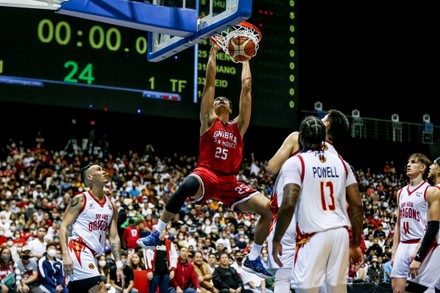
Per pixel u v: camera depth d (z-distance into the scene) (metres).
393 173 26.03
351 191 4.96
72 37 19.16
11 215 14.66
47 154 21.16
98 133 24.89
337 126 5.44
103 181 7.30
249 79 6.43
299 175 4.82
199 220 16.91
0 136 24.55
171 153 26.22
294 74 21.17
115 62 19.48
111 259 12.14
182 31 6.99
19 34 18.69
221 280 12.45
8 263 11.62
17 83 18.58
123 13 6.84
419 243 6.90
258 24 20.84
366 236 18.23
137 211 16.11
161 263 11.93
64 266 6.96
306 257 4.76
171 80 19.95
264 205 6.08
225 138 6.09
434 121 28.94
